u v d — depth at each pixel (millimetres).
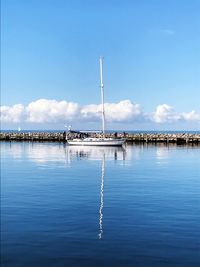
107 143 101625
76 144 104438
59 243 18562
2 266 15867
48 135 141500
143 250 17578
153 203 27844
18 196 30891
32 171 49375
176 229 20859
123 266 15820
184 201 28609
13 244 18469
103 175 44938
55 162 62094
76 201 28734
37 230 20766
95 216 23875
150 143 122125
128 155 75750
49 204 27625
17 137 143250
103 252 17328
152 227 21266
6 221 22719
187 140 125375
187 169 51500
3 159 67438
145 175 44875
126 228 21094
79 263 16141
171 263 16062
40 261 16375
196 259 16484
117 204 27578
